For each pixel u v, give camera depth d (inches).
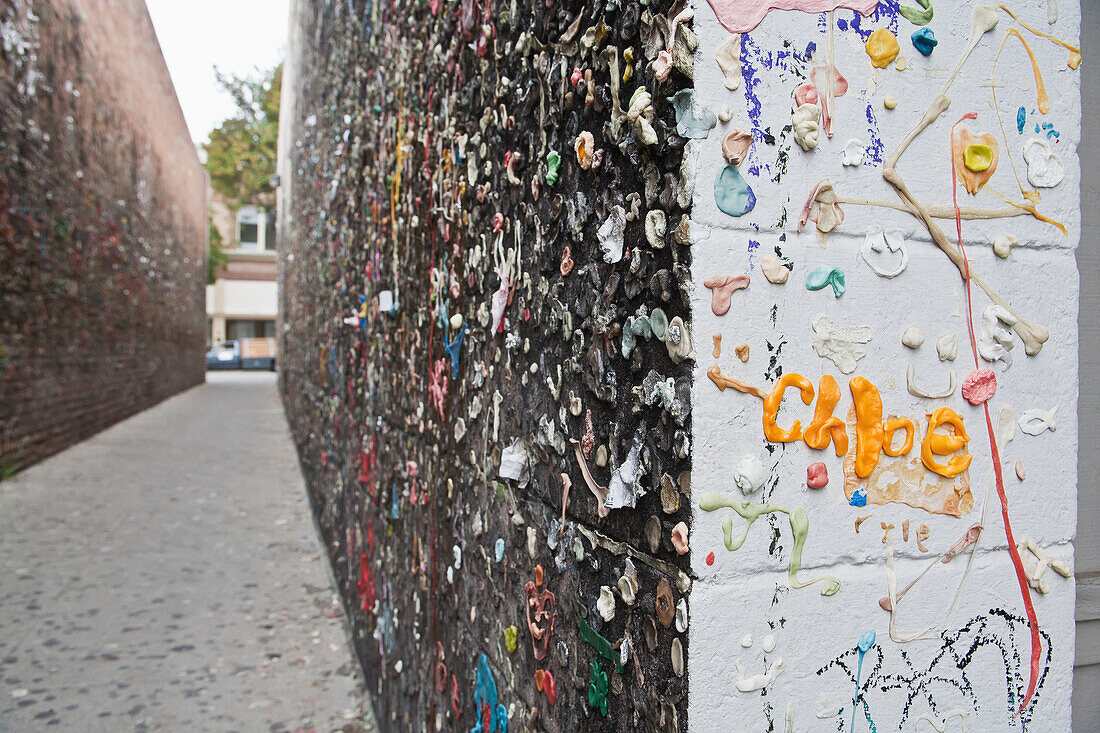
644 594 33.3
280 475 306.3
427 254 76.1
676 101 30.1
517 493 49.9
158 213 553.9
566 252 40.9
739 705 30.8
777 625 31.4
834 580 32.5
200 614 155.4
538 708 45.9
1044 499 36.5
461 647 63.9
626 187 34.3
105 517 228.7
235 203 1328.7
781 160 31.1
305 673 129.8
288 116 432.8
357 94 130.6
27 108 274.4
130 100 445.7
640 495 33.3
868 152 32.7
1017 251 35.8
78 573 177.2
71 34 323.6
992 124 35.2
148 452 348.8
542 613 45.1
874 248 32.8
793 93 31.3
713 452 30.0
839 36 32.2
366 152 118.9
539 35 44.9
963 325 34.7
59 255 320.5
